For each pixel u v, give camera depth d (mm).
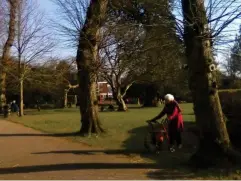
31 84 52062
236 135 14078
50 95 69688
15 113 49188
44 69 49594
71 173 10094
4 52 47438
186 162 10773
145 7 10539
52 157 12977
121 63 34031
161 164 11133
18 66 44875
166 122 14336
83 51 19375
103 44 19734
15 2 45812
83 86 19453
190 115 32938
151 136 13617
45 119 33562
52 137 19328
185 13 9977
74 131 21516
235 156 9984
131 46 23203
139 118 31094
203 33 9891
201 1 9859
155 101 61938
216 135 10109
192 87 10422
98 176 9602
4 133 22109
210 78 10211
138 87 71938
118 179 9164
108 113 41094
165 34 10516
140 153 13453
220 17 10305
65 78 54375
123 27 11820
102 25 18125
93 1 18781
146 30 11516
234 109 15625
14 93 60594
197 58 10188
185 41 10375
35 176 9812
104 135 18844
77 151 14219
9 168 11156
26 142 17594
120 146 15297
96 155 13188
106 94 75688
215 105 10203
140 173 9859
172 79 47469
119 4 12109
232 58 11953
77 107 67250
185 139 16641
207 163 9992
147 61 39750
